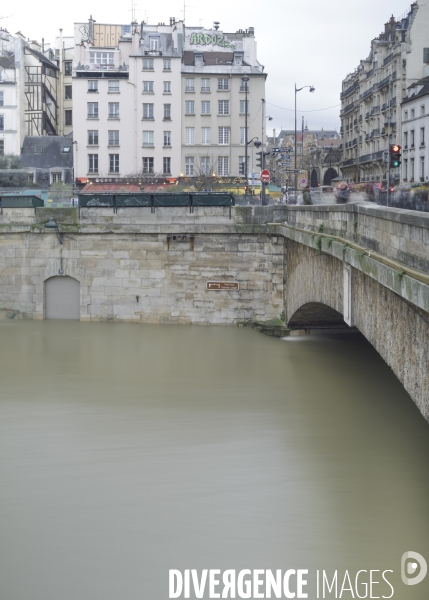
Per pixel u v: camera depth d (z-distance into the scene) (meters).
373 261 17.70
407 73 82.38
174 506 17.33
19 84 96.94
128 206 42.22
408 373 15.87
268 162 141.62
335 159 117.38
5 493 18.28
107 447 21.72
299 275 34.81
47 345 36.81
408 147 80.19
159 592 13.87
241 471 19.50
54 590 13.95
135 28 93.12
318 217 28.41
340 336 39.66
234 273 41.66
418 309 14.94
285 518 16.55
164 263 42.28
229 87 93.62
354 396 26.98
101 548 15.45
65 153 94.81
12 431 23.38
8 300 43.59
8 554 15.26
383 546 15.20
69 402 26.83
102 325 41.97
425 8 82.44
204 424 23.86
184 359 33.75
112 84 92.62
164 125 93.00
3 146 95.88
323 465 19.80
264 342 37.78
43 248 43.09
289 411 25.12
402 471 19.23
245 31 98.06
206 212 41.72
